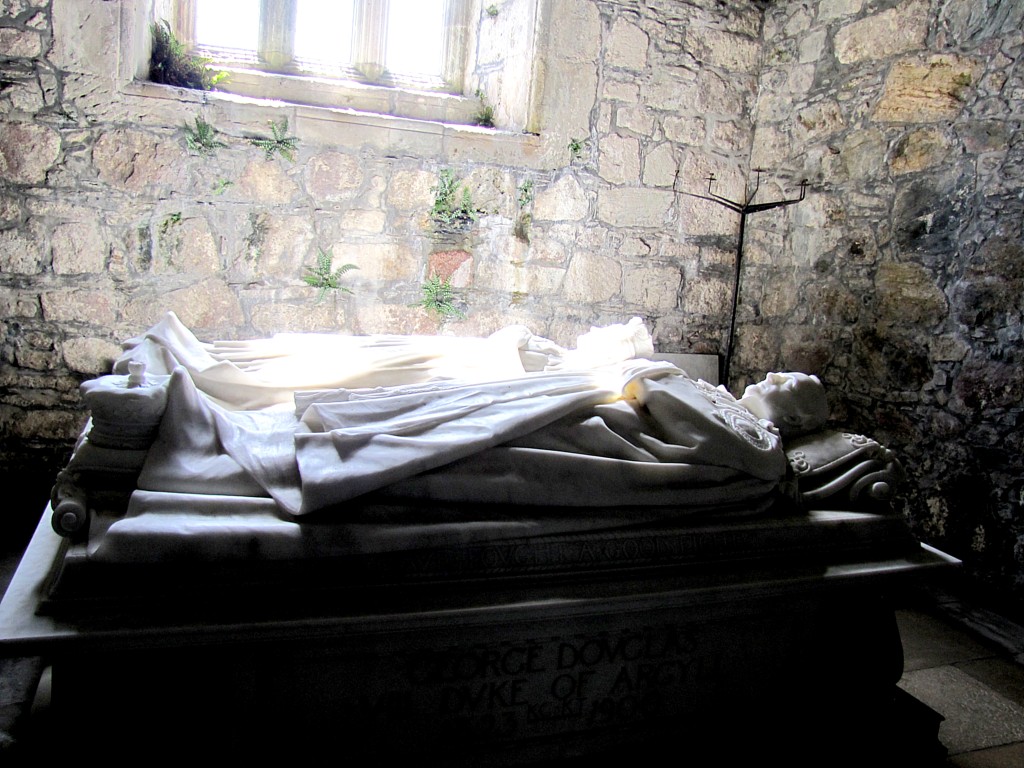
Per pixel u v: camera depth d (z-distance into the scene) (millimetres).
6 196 2900
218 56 3439
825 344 3471
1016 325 2684
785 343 3693
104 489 1502
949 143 2941
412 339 2633
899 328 3125
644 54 3654
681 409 1821
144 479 1478
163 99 3008
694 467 1764
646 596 1599
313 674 1464
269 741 1458
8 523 2924
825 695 1938
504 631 1585
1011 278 2699
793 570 1773
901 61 3145
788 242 3699
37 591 1371
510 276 3605
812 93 3580
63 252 2992
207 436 1585
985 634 2537
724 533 1753
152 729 1391
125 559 1316
